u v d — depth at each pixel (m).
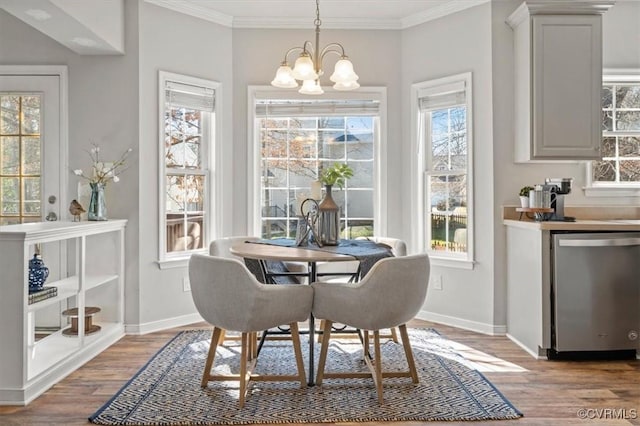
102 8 3.24
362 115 4.20
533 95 3.32
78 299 3.00
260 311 2.27
